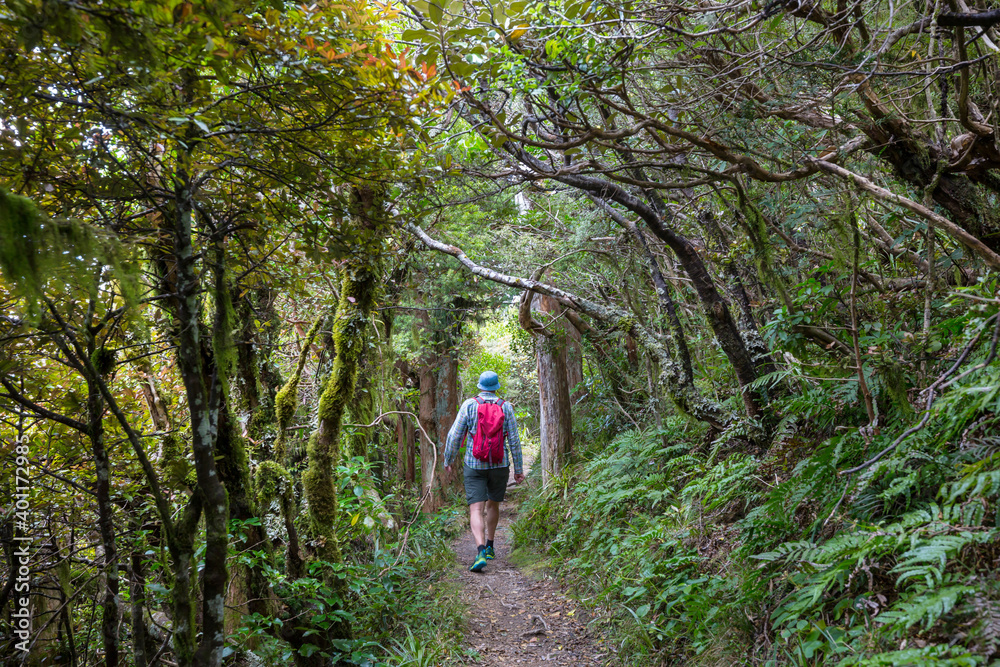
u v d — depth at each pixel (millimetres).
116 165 1996
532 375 13492
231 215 2527
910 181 3127
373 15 2105
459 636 4445
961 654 1869
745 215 3693
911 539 2254
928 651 1938
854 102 3309
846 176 3055
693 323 6266
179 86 1854
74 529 3014
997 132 2738
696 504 4406
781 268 4410
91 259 1679
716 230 4781
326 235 2758
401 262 5332
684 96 3709
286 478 3697
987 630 1848
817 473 2980
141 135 1883
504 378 14070
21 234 1523
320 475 3959
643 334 5098
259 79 1975
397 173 2518
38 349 2432
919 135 3070
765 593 3105
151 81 1646
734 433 4219
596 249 6387
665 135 4176
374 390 5211
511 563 6473
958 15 2334
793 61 3180
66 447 2914
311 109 2098
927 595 2109
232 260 2771
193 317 2207
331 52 1894
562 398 8336
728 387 5238
